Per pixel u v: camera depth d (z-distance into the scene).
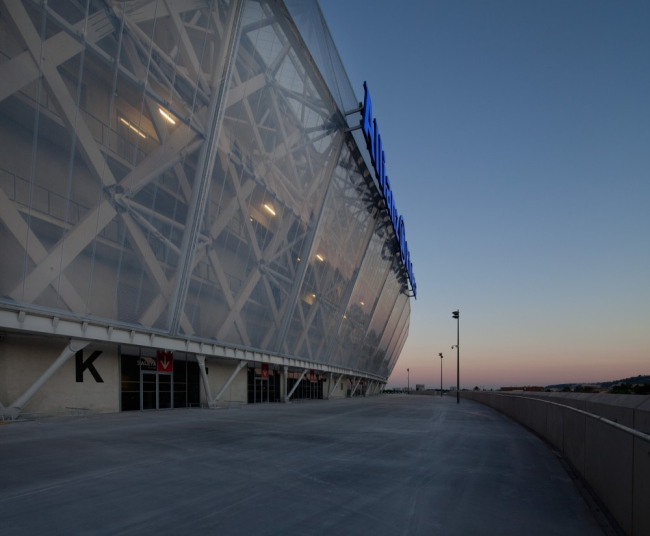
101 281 17.31
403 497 6.04
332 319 40.47
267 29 21.92
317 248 33.03
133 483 6.35
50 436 10.98
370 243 43.50
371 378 72.12
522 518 5.24
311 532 4.59
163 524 4.69
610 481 5.34
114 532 4.42
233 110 21.52
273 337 30.70
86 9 15.07
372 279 49.31
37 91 14.41
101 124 16.44
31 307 14.73
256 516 5.05
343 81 30.75
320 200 30.86
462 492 6.38
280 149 25.84
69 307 16.16
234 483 6.53
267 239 27.12
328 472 7.50
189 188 20.38
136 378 21.39
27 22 13.80
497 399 29.66
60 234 15.60
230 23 19.09
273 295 29.42
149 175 18.27
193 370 25.97
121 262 17.98
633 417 13.21
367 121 31.66
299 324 34.41
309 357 38.03
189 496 5.76
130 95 17.20
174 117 18.86
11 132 13.99
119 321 18.34
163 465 7.67
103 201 16.94
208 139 20.12
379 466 8.14
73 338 16.50
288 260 30.00
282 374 37.03
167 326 20.86
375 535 4.57
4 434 11.25
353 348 51.53
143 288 19.22
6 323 14.08
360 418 19.92
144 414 19.05
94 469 7.21
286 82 24.86
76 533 4.37
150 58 17.36
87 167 16.23
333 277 37.78
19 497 5.52
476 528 4.87
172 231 20.00
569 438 8.99
